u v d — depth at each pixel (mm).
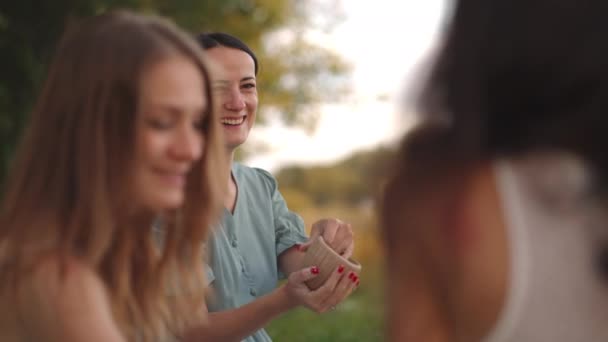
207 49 2631
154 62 1427
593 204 1103
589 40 1104
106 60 1438
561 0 1114
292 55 11680
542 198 1111
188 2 7840
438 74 1192
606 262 1091
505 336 1116
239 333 2266
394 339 1222
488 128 1139
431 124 1201
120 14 1536
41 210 1449
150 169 1439
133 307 1654
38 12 6781
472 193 1135
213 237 2443
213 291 2441
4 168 6258
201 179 1636
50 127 1476
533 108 1129
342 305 7379
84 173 1421
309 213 11914
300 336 6473
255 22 10102
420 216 1169
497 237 1117
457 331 1170
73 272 1372
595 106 1104
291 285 2229
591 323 1099
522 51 1121
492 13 1146
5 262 1409
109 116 1428
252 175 2750
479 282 1122
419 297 1196
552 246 1103
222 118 2611
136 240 1699
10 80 6621
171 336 1906
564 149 1114
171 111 1437
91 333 1344
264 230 2646
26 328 1387
